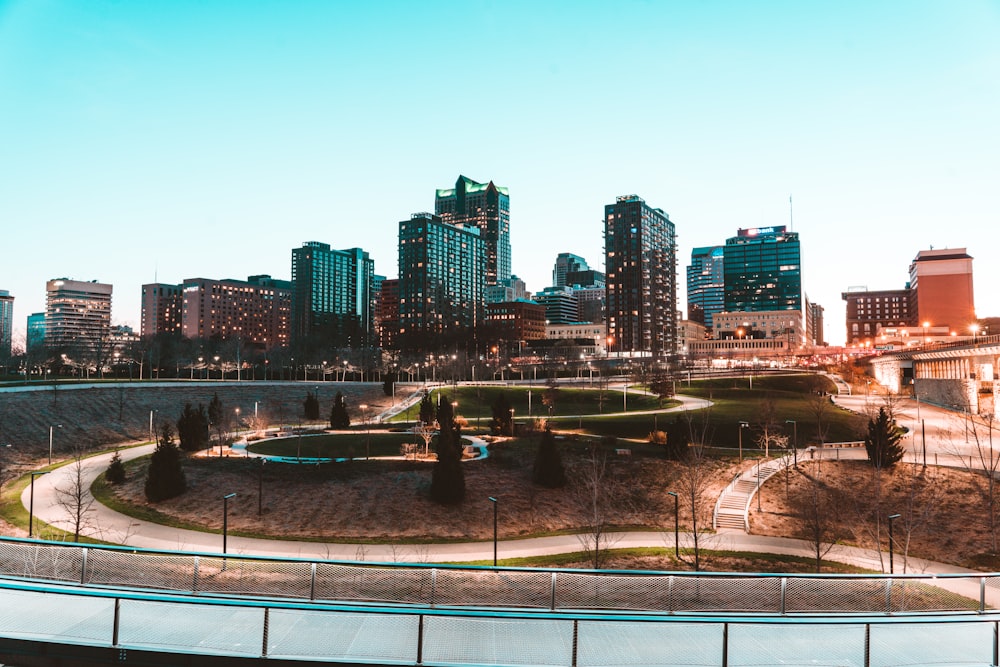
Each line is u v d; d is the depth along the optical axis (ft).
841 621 39.22
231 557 50.78
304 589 60.18
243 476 202.18
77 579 57.93
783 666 38.86
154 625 40.45
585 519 186.39
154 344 612.29
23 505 186.39
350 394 454.40
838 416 338.95
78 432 304.09
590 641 40.47
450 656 38.14
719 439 285.23
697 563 143.84
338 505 182.50
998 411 303.07
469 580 60.29
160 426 337.11
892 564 138.92
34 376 526.98
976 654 40.73
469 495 193.47
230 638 39.17
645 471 218.59
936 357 402.93
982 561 157.99
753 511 193.26
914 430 286.05
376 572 62.03
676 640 41.04
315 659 36.91
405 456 226.79
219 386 422.00
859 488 205.57
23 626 40.22
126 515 178.29
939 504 191.01
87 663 37.68
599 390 432.25
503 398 278.26
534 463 209.05
